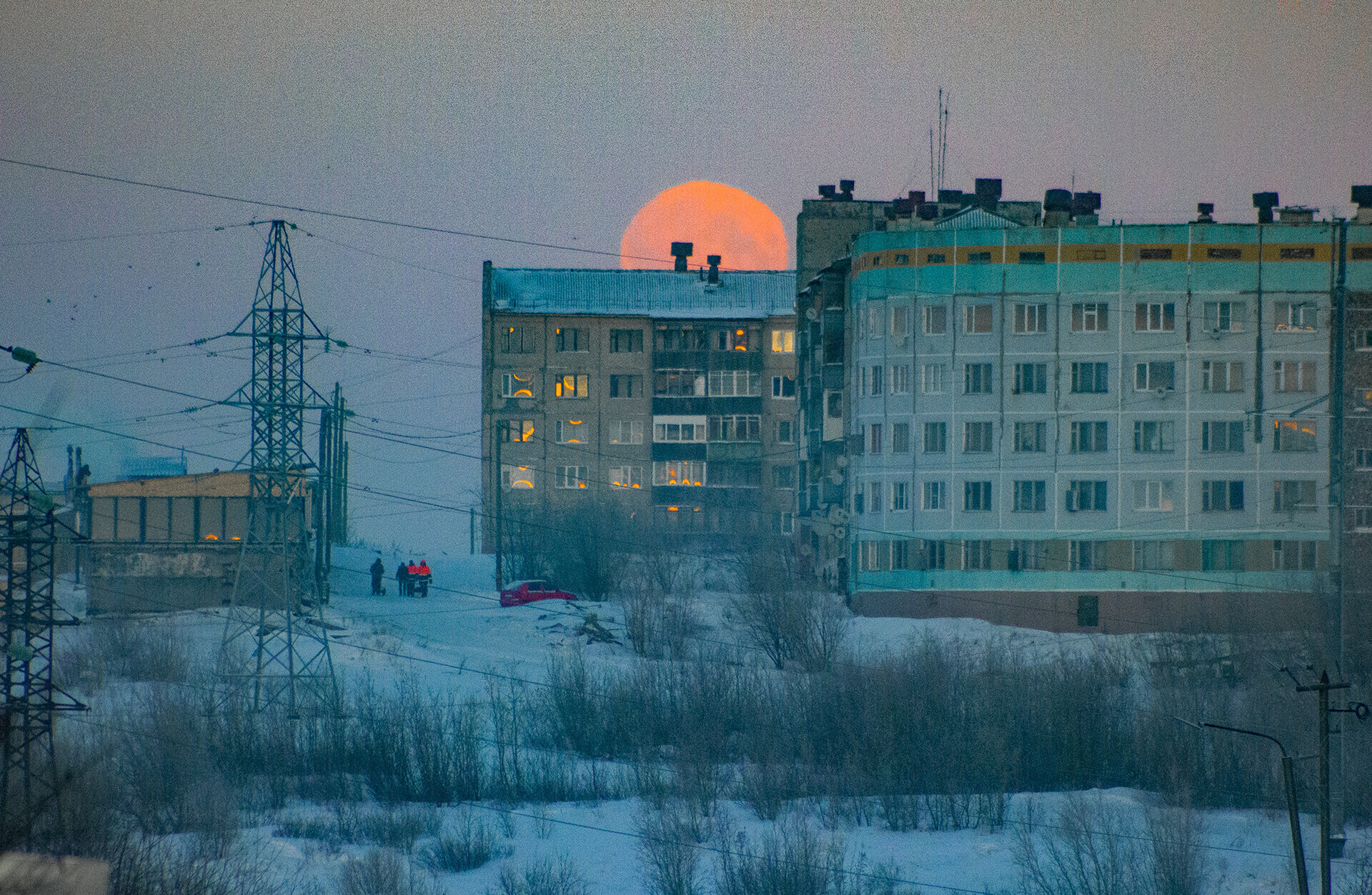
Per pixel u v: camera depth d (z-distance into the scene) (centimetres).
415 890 13700
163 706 17062
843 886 13925
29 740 14225
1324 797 11181
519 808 17338
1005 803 17388
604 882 14375
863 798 17412
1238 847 15325
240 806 16712
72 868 12300
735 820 16725
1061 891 13538
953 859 14888
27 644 14838
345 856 14900
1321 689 11356
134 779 15638
